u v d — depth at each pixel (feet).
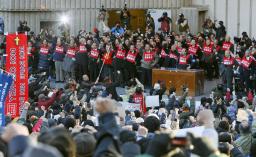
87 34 252.21
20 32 262.47
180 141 35.37
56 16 280.92
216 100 162.20
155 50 231.91
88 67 233.76
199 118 55.16
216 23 281.95
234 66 218.59
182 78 217.15
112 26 280.92
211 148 35.70
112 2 282.56
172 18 283.38
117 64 227.61
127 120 115.44
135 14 281.54
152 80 222.48
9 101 146.20
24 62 147.74
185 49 226.79
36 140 36.70
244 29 278.87
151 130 67.26
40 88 188.34
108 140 37.68
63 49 236.22
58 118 124.06
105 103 40.98
